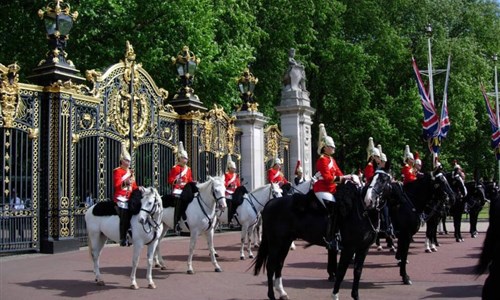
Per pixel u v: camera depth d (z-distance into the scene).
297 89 27.11
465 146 46.03
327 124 40.75
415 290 10.53
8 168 14.11
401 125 38.22
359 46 37.34
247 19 28.67
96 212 11.05
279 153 25.55
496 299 7.16
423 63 40.25
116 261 13.98
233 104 27.45
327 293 10.16
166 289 10.44
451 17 41.78
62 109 15.12
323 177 9.69
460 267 13.52
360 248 9.21
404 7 41.81
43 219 14.80
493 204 7.59
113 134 16.89
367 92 38.22
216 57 26.20
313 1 36.38
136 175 18.09
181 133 20.08
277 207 9.84
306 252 16.53
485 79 42.31
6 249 13.88
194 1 22.88
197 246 17.70
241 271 12.73
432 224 16.75
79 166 16.33
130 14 21.72
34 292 9.98
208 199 12.59
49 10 15.38
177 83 23.67
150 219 10.53
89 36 21.38
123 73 17.34
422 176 12.79
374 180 9.24
